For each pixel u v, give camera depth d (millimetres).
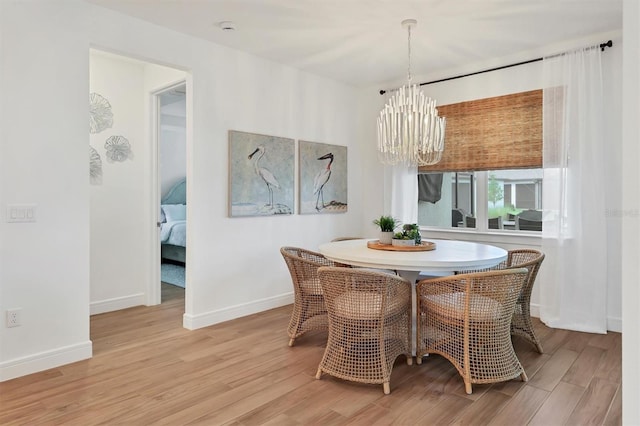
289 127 4254
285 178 4195
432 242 3365
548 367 2707
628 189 1109
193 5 2896
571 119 3480
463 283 2414
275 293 4172
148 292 4305
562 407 2193
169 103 6023
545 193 3613
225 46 3668
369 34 3391
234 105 3756
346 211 4914
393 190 4676
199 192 3512
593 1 2832
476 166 4156
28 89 2607
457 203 4453
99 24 2914
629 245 1106
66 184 2781
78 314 2840
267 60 4027
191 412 2141
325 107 4648
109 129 4086
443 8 2930
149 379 2527
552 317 3578
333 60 4055
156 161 4344
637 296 1090
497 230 4168
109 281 4094
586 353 2949
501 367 2418
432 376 2574
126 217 4215
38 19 2641
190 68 3434
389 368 2426
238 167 3768
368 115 5035
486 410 2164
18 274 2580
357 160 5078
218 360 2828
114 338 3268
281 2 2844
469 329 2385
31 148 2625
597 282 3393
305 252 3496
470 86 4188
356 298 2402
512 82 3906
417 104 3049
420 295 2709
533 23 3184
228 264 3748
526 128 3828
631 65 1098
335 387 2428
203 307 3568
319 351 3002
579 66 3441
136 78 4273
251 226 3934
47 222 2695
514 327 2975
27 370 2598
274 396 2316
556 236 3564
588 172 3416
